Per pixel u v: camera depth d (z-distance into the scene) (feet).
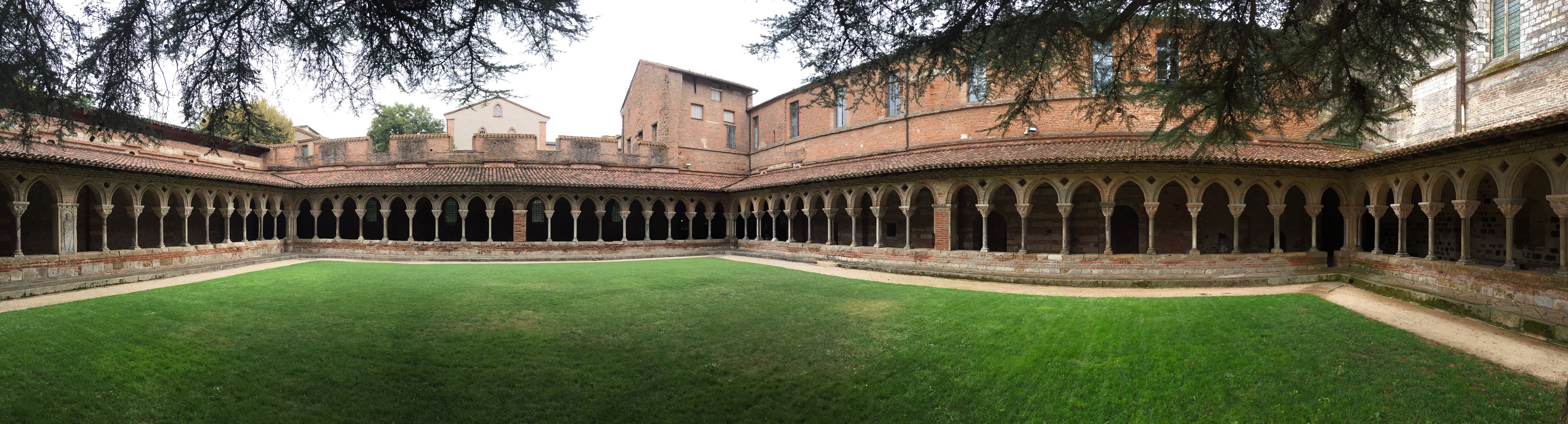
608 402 22.71
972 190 75.46
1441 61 62.44
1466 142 37.86
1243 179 54.24
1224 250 66.13
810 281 54.08
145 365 25.61
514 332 32.09
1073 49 24.09
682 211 102.47
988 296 43.62
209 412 21.56
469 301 41.45
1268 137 63.67
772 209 89.04
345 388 23.75
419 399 22.76
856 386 24.49
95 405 21.80
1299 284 50.34
